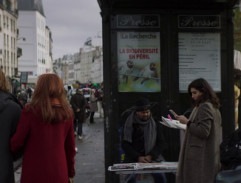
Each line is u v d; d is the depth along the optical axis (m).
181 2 5.61
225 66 5.75
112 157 5.55
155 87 5.66
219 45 5.74
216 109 4.26
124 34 5.62
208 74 5.73
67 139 3.93
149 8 5.62
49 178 3.59
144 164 4.89
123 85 5.63
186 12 5.66
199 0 5.52
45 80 3.72
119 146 5.57
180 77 5.70
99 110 23.56
